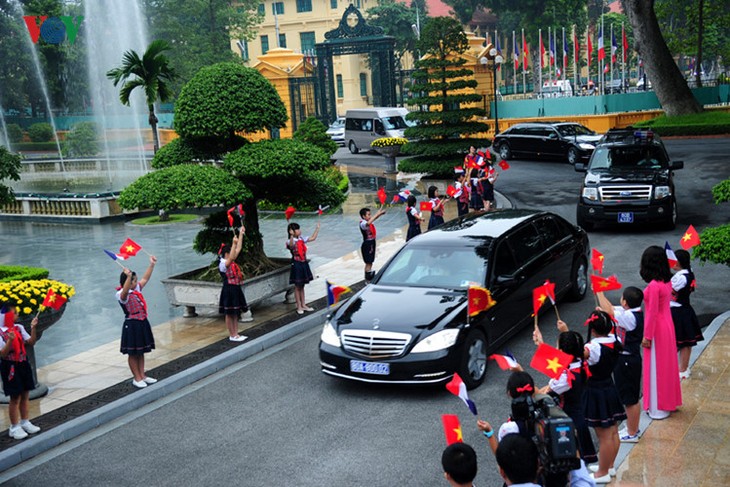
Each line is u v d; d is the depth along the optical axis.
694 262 14.13
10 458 7.71
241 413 8.71
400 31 73.88
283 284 12.95
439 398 8.76
